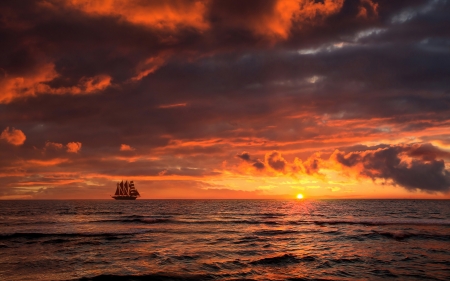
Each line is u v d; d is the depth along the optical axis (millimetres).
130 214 67062
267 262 18391
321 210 84625
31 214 65812
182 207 111188
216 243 25547
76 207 109500
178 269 16766
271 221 47062
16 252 21594
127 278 15023
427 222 42500
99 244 24906
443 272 16250
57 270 16641
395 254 20734
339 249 22641
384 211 77938
